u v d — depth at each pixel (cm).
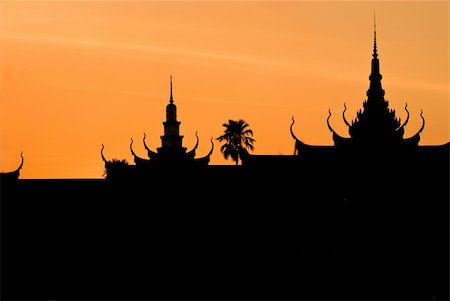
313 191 18075
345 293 17450
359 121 18162
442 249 17675
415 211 17900
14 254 17888
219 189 18188
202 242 17950
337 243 17825
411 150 18038
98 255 17925
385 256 17675
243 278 17738
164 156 18238
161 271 17838
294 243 17862
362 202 17950
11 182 18112
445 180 17938
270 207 18050
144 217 18075
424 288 17375
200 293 17675
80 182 18212
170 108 18500
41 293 17725
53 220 18025
